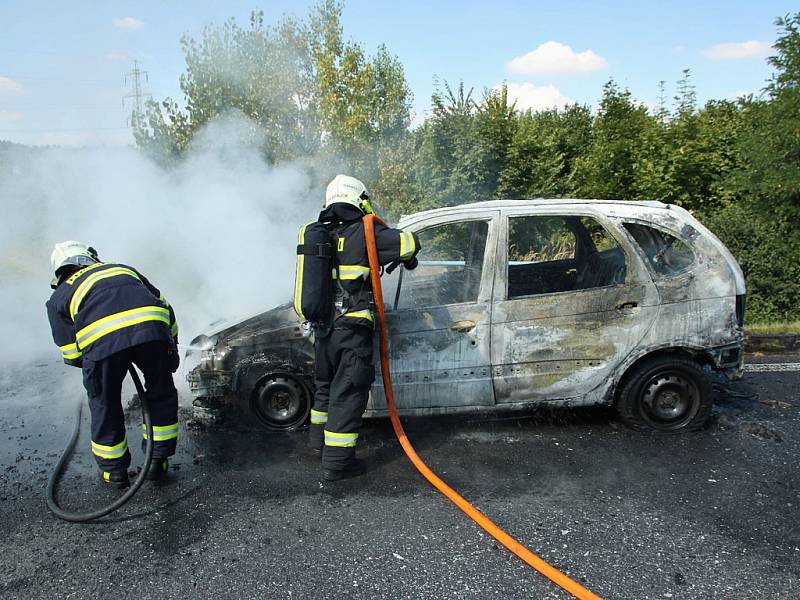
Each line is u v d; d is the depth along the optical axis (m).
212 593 2.45
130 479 3.46
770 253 7.34
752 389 4.78
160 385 3.41
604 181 11.38
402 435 3.59
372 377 3.37
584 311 3.76
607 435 3.92
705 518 2.91
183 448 3.88
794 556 2.60
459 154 11.45
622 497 3.13
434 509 3.06
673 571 2.51
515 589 2.42
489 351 3.78
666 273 3.78
